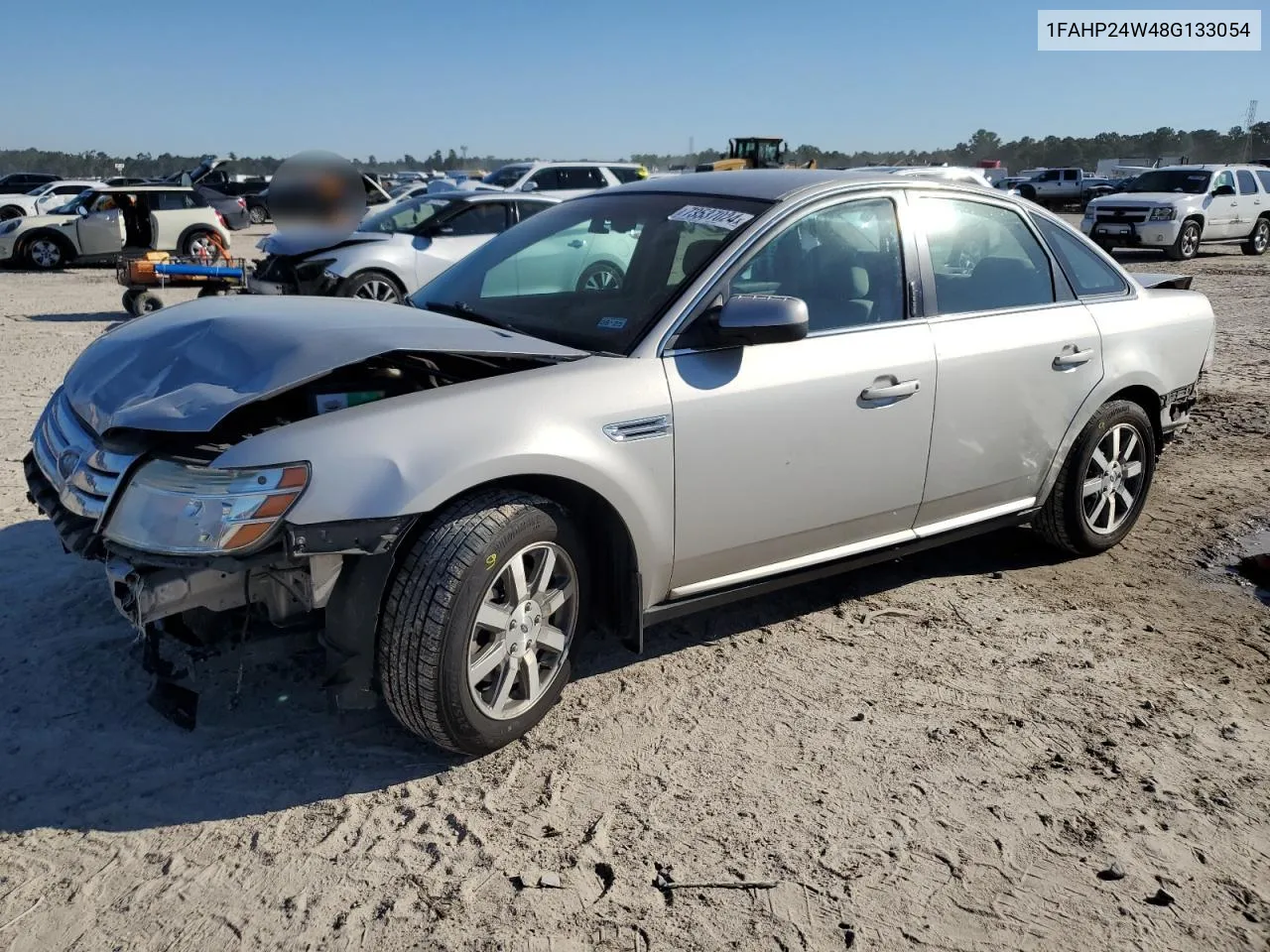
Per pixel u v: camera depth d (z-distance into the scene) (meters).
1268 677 3.81
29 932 2.46
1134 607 4.41
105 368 3.43
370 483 2.78
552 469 3.05
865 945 2.49
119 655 3.69
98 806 2.91
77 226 19.55
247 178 35.31
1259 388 8.50
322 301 3.95
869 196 3.98
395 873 2.69
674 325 3.40
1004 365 4.18
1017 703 3.60
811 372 3.61
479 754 3.16
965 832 2.90
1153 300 4.94
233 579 2.88
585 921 2.54
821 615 4.27
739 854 2.79
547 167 18.41
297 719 3.37
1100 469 4.77
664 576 3.45
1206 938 2.54
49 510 3.22
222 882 2.64
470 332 3.34
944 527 4.26
